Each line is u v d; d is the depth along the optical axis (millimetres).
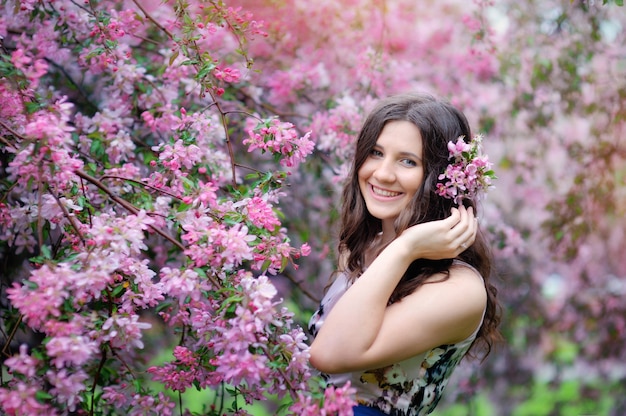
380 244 1862
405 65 3324
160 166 2047
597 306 4207
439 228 1617
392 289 1586
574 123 3936
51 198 1648
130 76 2252
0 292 2332
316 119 2867
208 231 1543
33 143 1500
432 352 1665
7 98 1666
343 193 1987
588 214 3807
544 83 3629
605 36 3682
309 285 3359
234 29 1909
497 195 4070
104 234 1508
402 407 1651
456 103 3588
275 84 3070
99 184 1667
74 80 2703
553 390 4305
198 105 2691
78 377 1484
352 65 3307
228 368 1475
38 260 1455
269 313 1457
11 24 2256
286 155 1812
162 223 1755
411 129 1703
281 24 3123
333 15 3268
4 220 1849
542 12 3662
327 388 1475
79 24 2199
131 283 1599
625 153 3764
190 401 3816
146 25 2650
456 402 4012
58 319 1441
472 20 3449
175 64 2396
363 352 1550
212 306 1638
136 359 2732
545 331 4211
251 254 1550
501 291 3908
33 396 1434
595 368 4379
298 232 3221
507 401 4246
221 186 2299
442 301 1616
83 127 2188
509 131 3840
